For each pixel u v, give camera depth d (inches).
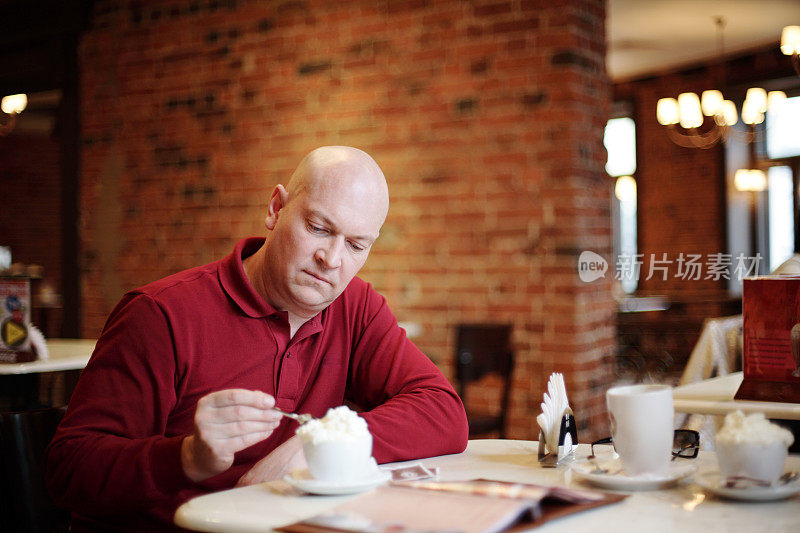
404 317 178.9
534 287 164.7
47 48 229.1
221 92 203.2
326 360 66.1
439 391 61.2
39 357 120.0
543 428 52.5
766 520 39.2
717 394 73.8
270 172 196.1
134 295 60.2
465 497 40.7
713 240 383.6
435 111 175.2
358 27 184.4
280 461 51.8
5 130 304.8
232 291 61.3
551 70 162.7
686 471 46.4
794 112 362.6
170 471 48.4
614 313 174.2
